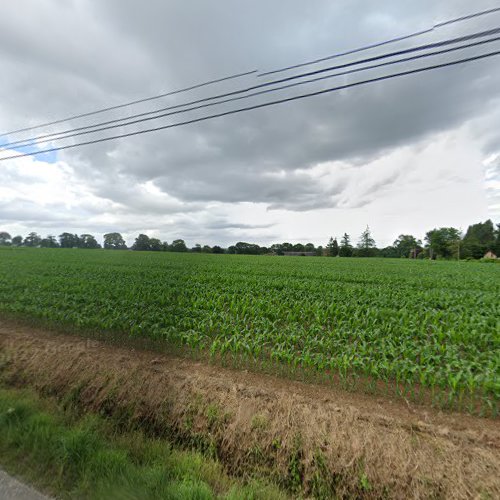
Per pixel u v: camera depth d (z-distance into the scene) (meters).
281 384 4.78
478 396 4.44
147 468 2.92
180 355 5.91
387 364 4.66
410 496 2.72
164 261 31.23
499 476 2.74
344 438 3.17
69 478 2.72
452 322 7.47
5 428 3.37
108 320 6.90
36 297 9.11
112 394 4.16
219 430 3.54
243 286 12.91
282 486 3.06
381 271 24.92
